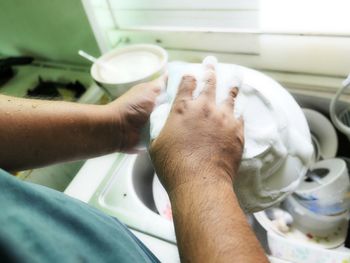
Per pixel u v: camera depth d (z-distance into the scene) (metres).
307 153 0.50
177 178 0.33
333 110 0.66
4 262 0.26
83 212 0.34
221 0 0.71
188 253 0.29
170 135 0.35
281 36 0.69
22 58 1.10
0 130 0.44
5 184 0.29
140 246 0.41
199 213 0.30
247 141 0.46
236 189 0.47
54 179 0.80
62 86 0.99
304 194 0.64
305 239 0.62
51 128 0.49
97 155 0.57
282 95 0.53
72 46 0.96
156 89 0.55
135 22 0.89
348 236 0.61
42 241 0.27
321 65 0.70
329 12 0.61
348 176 0.63
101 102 0.89
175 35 0.84
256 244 0.29
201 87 0.40
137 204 0.61
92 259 0.30
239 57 0.79
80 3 0.82
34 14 0.93
